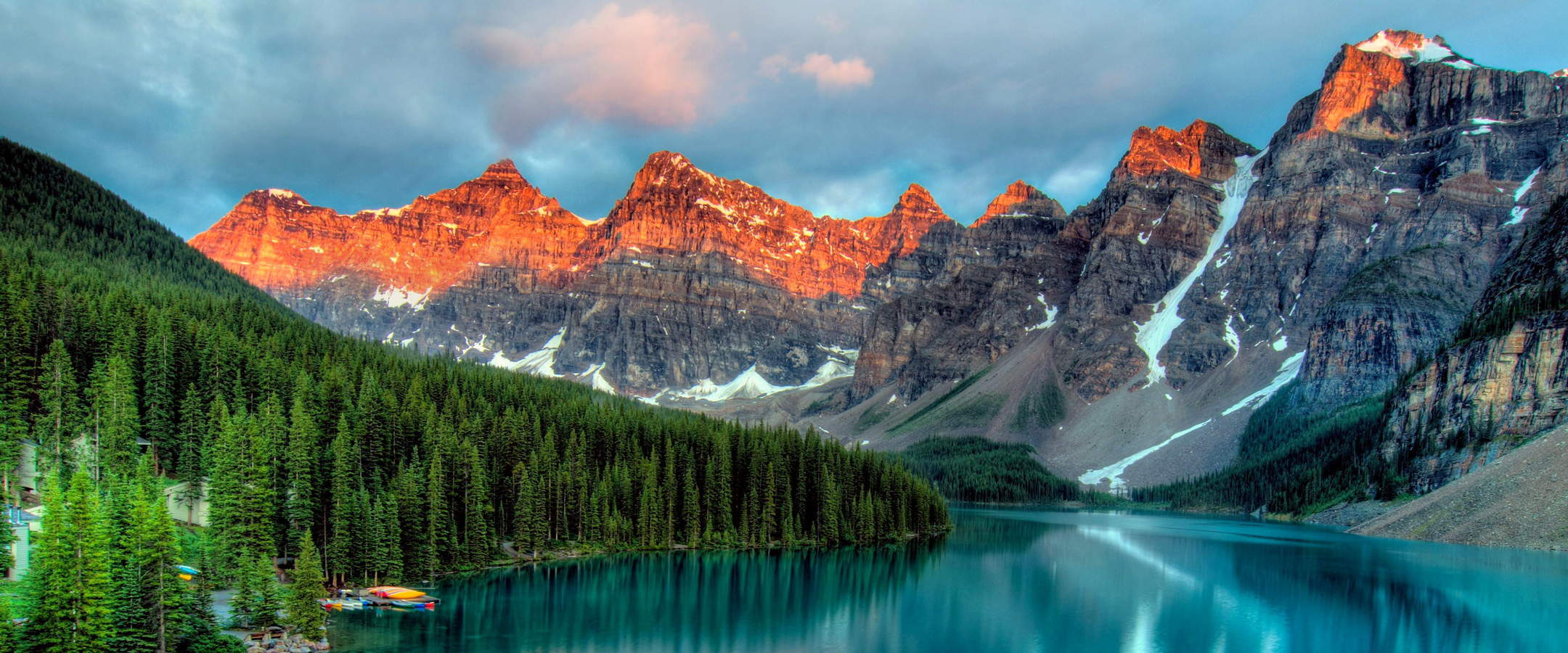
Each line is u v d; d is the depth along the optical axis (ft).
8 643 232.12
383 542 396.78
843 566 538.06
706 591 447.83
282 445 390.01
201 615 270.87
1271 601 439.22
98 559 241.96
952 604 435.12
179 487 400.06
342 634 328.90
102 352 447.42
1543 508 579.89
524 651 326.44
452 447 467.11
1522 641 361.10
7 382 389.39
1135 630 384.47
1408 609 419.13
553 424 574.97
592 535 537.65
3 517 261.44
